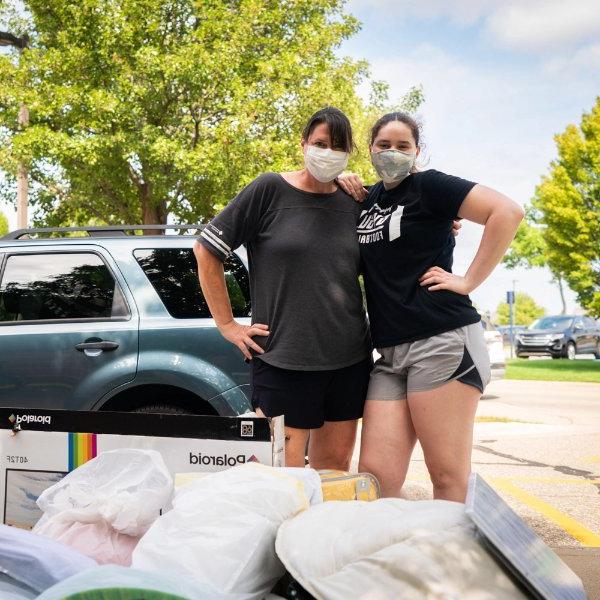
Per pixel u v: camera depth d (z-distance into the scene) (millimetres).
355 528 2195
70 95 18250
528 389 18469
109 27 18500
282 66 18953
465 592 1956
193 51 18234
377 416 3258
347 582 2023
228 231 3217
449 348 3098
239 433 2855
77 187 20125
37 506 2947
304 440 3221
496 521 2217
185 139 19000
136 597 1861
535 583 2027
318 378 3195
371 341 3416
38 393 4836
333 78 20359
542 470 7492
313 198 3246
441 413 3115
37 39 20547
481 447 9016
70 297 5008
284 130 19234
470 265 3102
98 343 4824
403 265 3172
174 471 2902
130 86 18219
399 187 3238
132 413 2979
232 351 4773
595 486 6672
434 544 2053
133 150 18219
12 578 2123
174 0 19328
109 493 2570
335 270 3189
